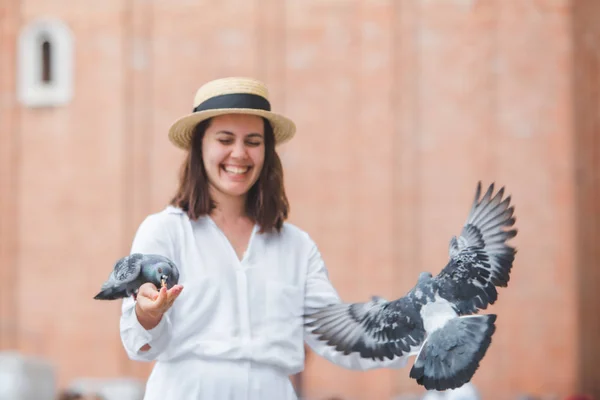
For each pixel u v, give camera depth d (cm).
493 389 1820
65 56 1947
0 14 1972
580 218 1856
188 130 431
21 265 1952
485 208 355
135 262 376
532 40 1841
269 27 1897
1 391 1583
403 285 1839
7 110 1964
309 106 1878
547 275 1825
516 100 1839
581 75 1878
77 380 1903
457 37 1852
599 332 1878
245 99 425
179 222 424
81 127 1944
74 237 1938
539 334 1822
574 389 1811
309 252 439
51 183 1948
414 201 1845
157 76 1927
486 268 351
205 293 412
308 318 399
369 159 1858
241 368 408
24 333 1944
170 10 1927
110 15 1939
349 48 1873
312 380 1831
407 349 370
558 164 1833
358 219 1855
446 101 1848
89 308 1927
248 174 426
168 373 410
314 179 1867
